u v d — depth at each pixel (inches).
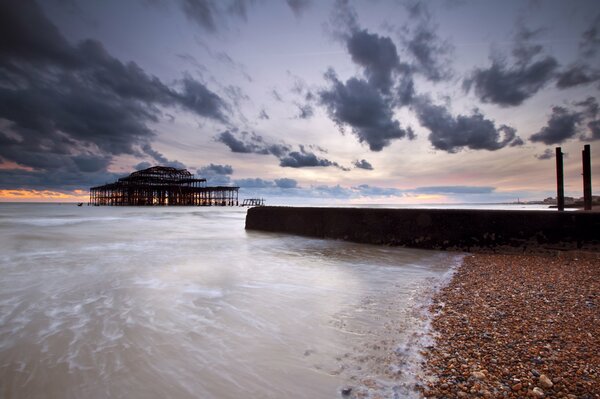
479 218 319.0
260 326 130.6
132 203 3302.2
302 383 90.4
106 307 152.4
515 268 236.5
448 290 182.7
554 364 96.3
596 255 258.4
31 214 1350.9
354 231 408.2
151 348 111.2
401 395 84.3
